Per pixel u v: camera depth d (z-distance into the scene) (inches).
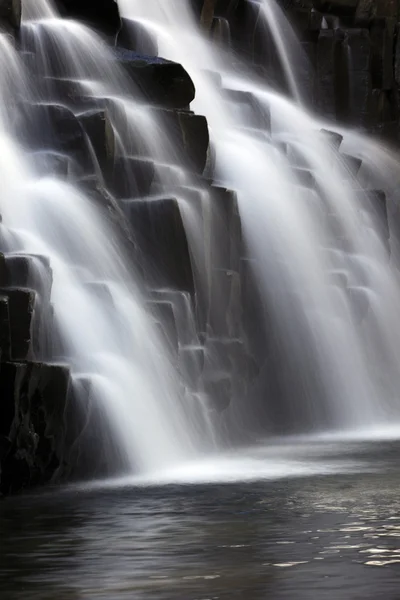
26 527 852.6
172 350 1444.4
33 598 600.7
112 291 1400.1
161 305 1453.0
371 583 621.6
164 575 655.1
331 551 725.3
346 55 2780.5
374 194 2349.9
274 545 750.5
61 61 1747.0
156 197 1567.4
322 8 2805.1
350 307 2121.1
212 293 1689.2
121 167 1574.8
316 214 2086.6
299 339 1945.1
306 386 1959.9
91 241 1444.4
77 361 1275.8
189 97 1755.7
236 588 614.9
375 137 2787.9
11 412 1093.8
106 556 721.6
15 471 1096.8
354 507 927.7
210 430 1535.4
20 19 1710.1
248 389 1855.3
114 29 1884.8
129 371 1325.0
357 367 2116.1
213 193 1712.6
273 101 2443.4
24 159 1481.3
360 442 1659.7
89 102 1616.6
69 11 1867.6
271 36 2640.3
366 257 2269.9
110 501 996.6
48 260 1241.4
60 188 1453.0
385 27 2839.6
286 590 607.5
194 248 1627.7
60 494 1067.3
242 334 1814.7
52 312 1247.5
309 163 2310.5
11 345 1157.7
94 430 1226.0
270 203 1963.6
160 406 1385.3
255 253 1910.7
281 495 1010.1
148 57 1782.7
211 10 2429.9
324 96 2738.7
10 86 1593.3
